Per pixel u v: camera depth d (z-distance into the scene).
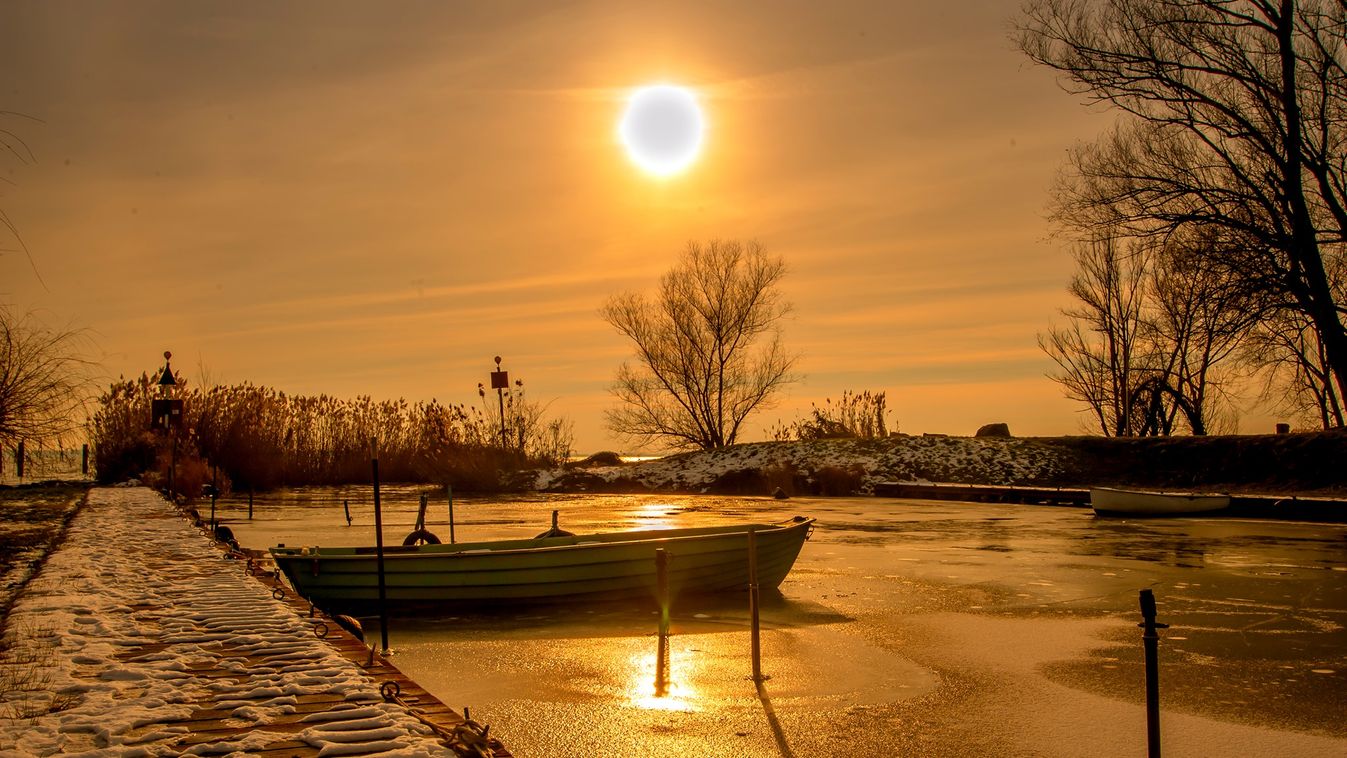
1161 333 44.91
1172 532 26.30
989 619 14.12
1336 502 29.36
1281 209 27.91
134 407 41.56
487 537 25.16
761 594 16.39
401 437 51.28
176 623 9.85
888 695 10.03
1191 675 10.88
